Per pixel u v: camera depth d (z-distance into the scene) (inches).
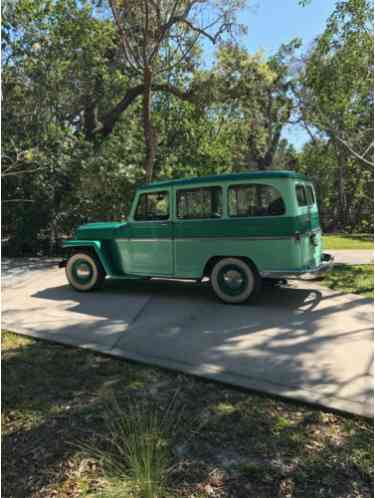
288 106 896.3
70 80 527.5
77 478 91.4
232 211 237.8
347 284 295.4
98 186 498.6
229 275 244.8
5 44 468.8
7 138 441.4
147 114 525.7
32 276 360.2
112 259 280.1
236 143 874.1
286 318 213.3
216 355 161.3
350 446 101.5
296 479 90.4
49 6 492.4
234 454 99.1
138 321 211.5
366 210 999.0
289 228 223.5
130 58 561.0
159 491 84.8
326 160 1027.3
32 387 135.4
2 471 93.9
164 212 259.9
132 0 490.3
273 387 131.6
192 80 623.2
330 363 151.8
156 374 145.8
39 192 490.9
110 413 118.4
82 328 199.2
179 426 111.1
